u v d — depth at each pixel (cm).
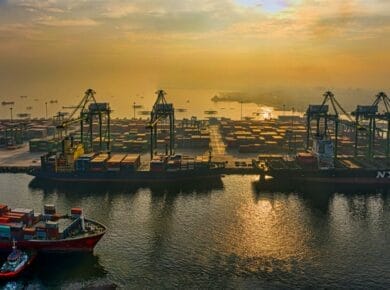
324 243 11550
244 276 9781
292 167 18250
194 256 10725
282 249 11156
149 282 9525
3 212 11369
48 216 11600
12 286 9375
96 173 17538
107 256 10731
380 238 11912
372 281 9594
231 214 13750
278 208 14362
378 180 17562
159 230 12350
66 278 9712
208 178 18050
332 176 17575
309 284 9450
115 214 13700
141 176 17512
